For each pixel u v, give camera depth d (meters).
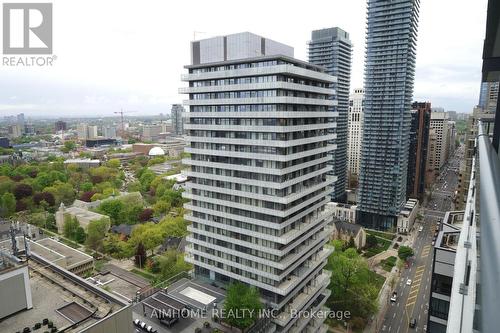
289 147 92.62
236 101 97.00
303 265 109.56
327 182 113.56
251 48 99.69
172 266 139.38
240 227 100.88
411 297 145.00
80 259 150.12
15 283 54.44
